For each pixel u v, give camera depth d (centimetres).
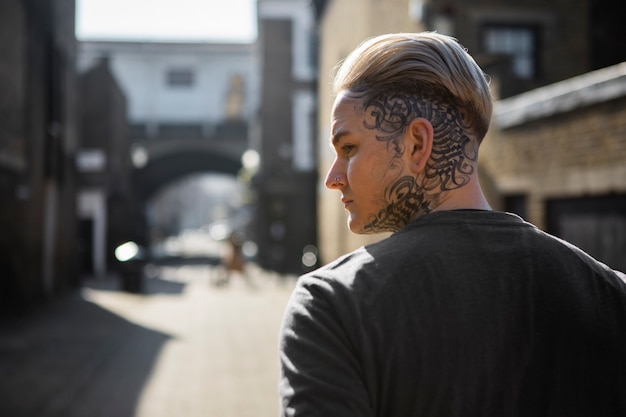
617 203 657
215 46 3597
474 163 118
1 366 875
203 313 1468
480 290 108
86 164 2502
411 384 102
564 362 111
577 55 1134
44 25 1598
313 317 104
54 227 1759
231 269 2241
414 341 103
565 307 112
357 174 116
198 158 4003
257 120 3125
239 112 3634
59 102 1755
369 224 120
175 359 934
